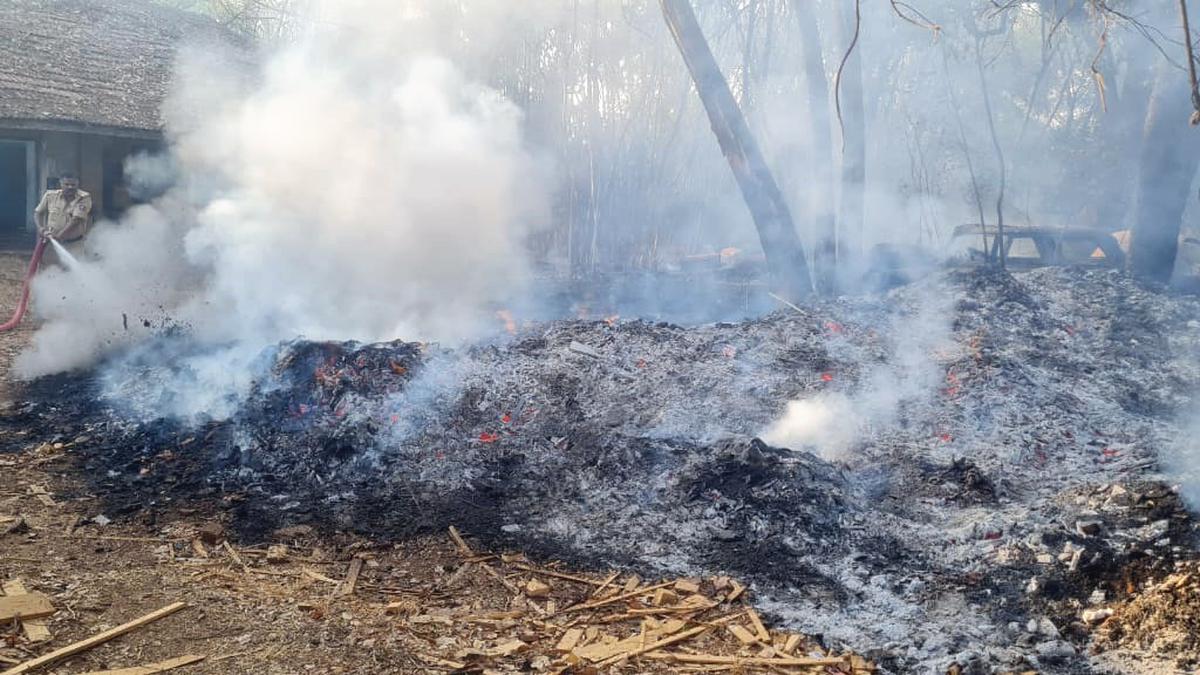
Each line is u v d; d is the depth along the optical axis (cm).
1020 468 600
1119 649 381
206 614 378
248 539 481
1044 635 398
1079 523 473
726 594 438
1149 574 423
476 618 400
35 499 517
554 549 488
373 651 356
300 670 336
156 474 570
